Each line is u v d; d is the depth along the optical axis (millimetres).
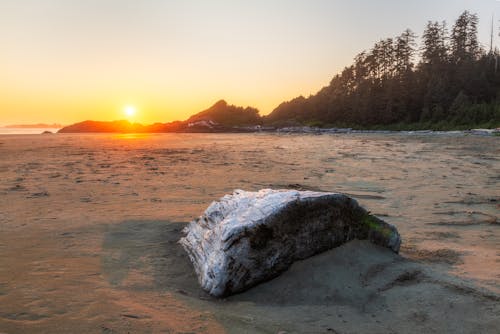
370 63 65500
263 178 10516
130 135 42812
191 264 4270
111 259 4348
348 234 4039
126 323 2857
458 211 6898
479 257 4414
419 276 3588
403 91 55812
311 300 3309
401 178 10539
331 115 64812
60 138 32812
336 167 12805
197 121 66312
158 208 6953
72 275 3816
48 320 2875
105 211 6672
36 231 5375
